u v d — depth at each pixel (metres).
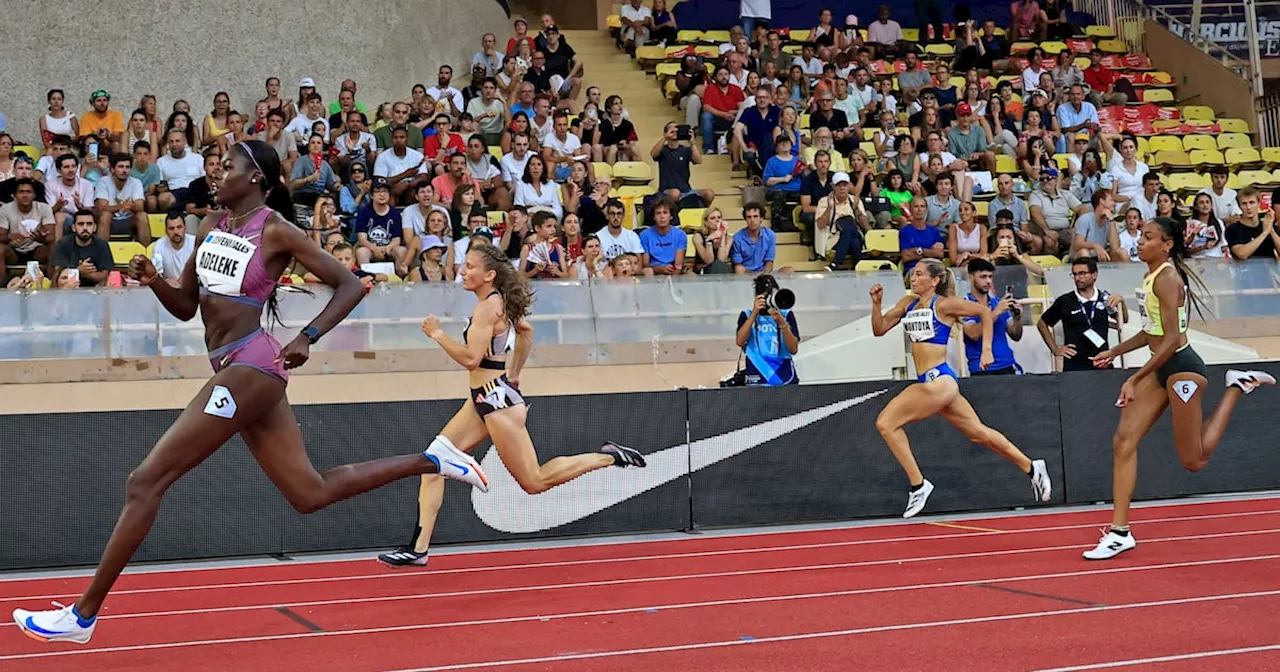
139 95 14.65
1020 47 19.50
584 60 18.44
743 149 15.26
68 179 12.02
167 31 14.78
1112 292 10.91
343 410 8.21
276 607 5.98
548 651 4.70
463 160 12.89
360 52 16.02
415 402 8.38
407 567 7.34
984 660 4.34
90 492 7.87
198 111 14.90
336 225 12.05
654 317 10.77
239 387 4.45
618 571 6.96
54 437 7.83
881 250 13.24
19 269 11.38
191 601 6.25
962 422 8.18
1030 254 13.52
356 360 10.22
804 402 9.05
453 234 12.34
